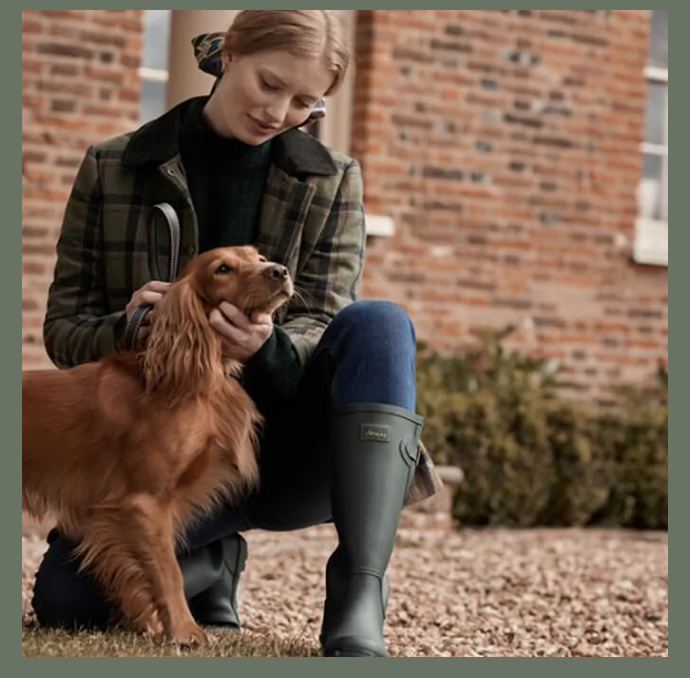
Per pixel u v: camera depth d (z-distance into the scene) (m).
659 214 10.71
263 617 4.98
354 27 9.38
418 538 7.87
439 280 9.64
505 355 9.89
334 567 3.43
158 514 3.52
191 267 3.57
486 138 9.78
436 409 8.54
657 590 6.32
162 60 8.99
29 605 4.73
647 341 10.51
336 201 4.02
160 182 3.88
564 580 6.51
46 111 8.26
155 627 3.57
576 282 10.20
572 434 9.00
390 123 9.40
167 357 3.51
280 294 3.49
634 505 9.24
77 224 3.94
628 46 10.31
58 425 3.61
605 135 10.27
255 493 3.88
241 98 3.68
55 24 8.27
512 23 9.84
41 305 8.27
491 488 8.71
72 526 3.64
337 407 3.50
